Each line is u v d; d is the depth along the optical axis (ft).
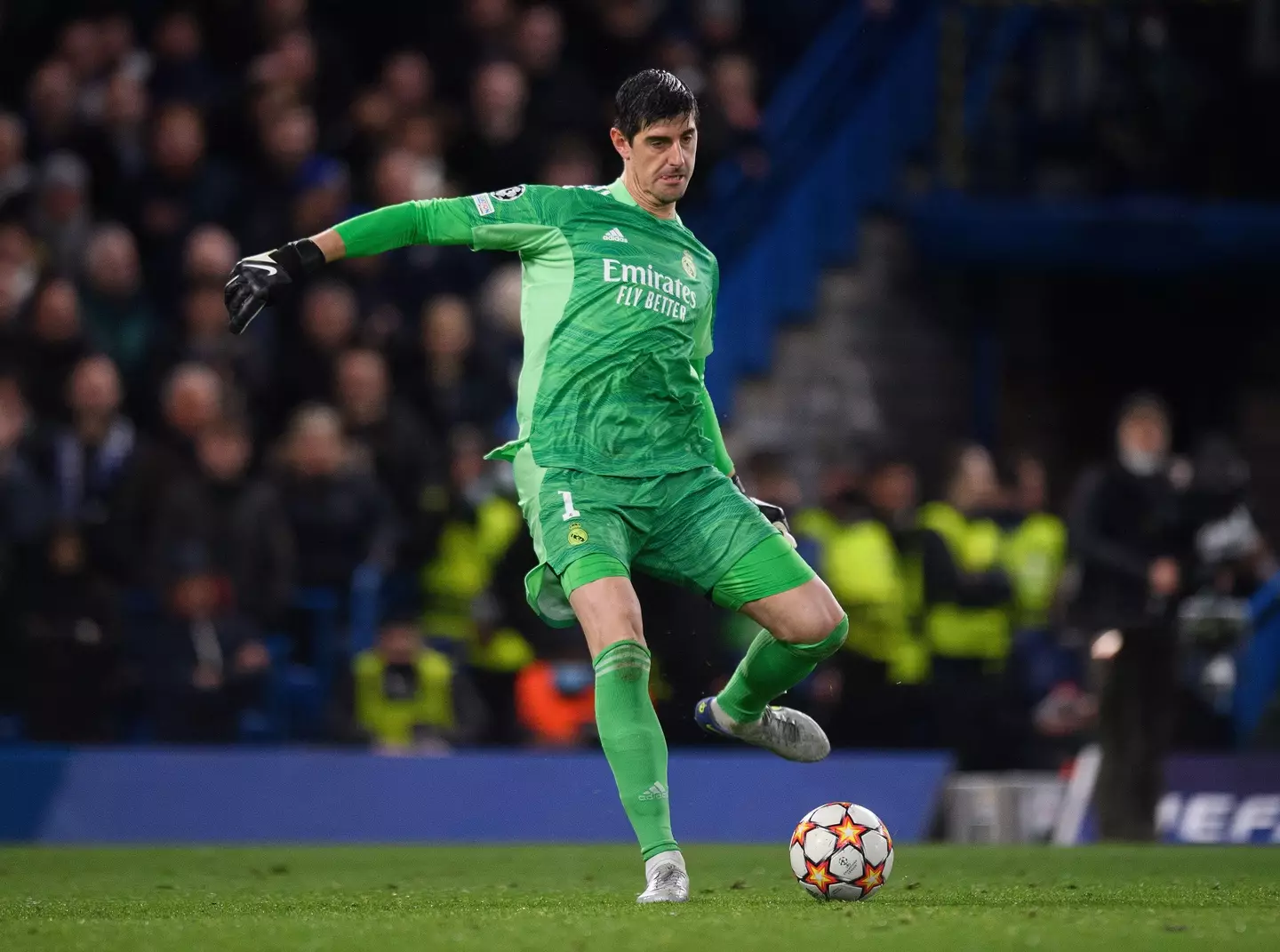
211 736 124.77
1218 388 195.83
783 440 172.86
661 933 46.68
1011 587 135.85
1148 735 117.70
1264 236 177.88
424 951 43.60
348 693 128.98
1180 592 122.62
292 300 149.79
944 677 134.31
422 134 161.79
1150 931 47.34
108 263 139.95
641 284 62.03
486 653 131.03
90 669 122.93
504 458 63.21
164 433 134.31
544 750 129.70
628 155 63.36
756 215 174.19
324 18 176.14
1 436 124.57
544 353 62.18
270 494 128.36
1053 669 137.59
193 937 47.78
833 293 177.78
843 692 133.39
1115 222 176.86
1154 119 184.14
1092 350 192.44
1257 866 88.69
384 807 123.44
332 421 132.26
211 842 120.06
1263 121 185.06
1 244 136.98
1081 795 123.95
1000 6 182.70
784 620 61.57
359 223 61.87
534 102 166.50
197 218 150.71
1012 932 46.65
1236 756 124.98
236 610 126.52
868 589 133.49
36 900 66.23
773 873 84.84
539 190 63.21
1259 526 193.47
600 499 60.80
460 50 170.19
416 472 139.85
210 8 162.30
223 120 155.74
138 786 120.06
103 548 125.39
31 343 134.82
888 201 179.11
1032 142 184.24
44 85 149.28
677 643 123.85
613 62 174.09
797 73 191.11
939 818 127.54
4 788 117.50
